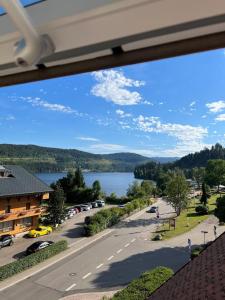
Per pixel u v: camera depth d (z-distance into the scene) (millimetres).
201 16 1508
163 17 1548
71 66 1923
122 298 14305
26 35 1625
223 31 1566
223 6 1447
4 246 30062
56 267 24797
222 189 80438
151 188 67625
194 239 32094
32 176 38562
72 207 50375
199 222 39781
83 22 1668
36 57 1683
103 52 1793
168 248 29453
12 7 1519
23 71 2098
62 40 1761
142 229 37656
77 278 22469
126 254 28031
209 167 76750
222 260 8758
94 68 1871
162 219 43344
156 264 25141
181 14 1518
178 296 7770
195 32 1593
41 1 1719
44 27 1715
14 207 33062
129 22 1610
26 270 24000
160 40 1670
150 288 14938
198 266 9523
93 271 23875
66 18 1660
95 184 61281
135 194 62781
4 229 32188
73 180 61688
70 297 19422
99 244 31516
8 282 21688
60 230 37156
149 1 1502
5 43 1906
